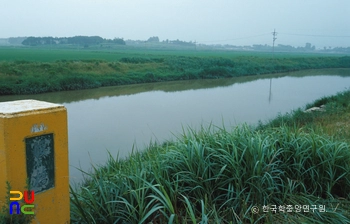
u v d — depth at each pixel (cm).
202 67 3797
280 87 2709
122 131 1091
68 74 2495
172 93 2238
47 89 2138
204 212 277
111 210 289
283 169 376
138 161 374
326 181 373
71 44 11688
